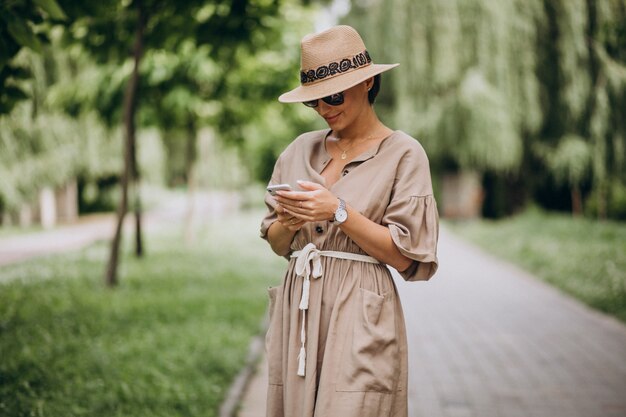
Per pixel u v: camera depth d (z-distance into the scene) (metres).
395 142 2.16
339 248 2.14
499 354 5.69
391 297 2.14
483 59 17.52
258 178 28.69
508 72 17.45
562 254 11.35
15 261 11.34
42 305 6.46
